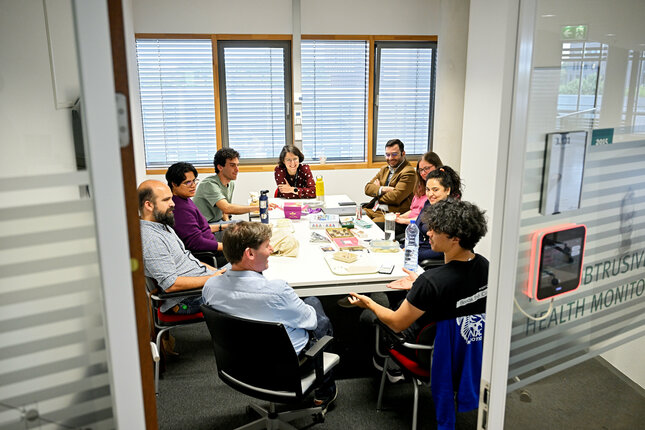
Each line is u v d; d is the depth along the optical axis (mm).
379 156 5910
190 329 3398
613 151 1285
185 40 5223
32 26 757
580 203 1264
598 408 1426
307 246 3084
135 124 4988
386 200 4211
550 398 1356
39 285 821
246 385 2006
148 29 5121
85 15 748
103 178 803
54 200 805
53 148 789
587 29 1143
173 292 2494
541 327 1289
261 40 5344
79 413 885
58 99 778
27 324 823
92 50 760
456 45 4844
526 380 1301
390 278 2533
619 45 1210
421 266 3004
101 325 864
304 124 5699
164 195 2562
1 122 781
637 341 1487
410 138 5918
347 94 5676
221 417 2414
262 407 2455
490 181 4062
